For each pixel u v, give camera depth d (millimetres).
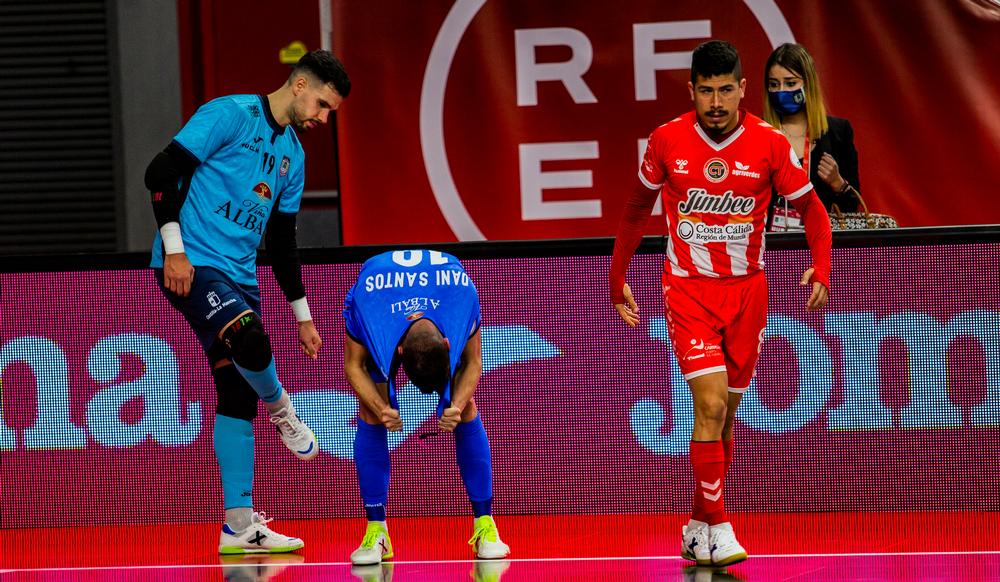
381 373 14609
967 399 16672
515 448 17297
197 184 15023
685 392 17047
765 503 17000
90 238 28781
